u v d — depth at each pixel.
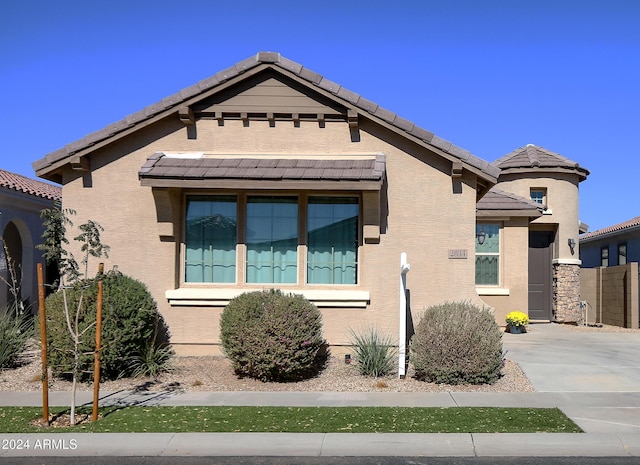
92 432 7.61
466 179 12.17
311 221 12.43
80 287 8.62
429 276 12.10
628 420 8.16
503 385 10.34
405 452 7.09
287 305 10.57
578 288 19.55
